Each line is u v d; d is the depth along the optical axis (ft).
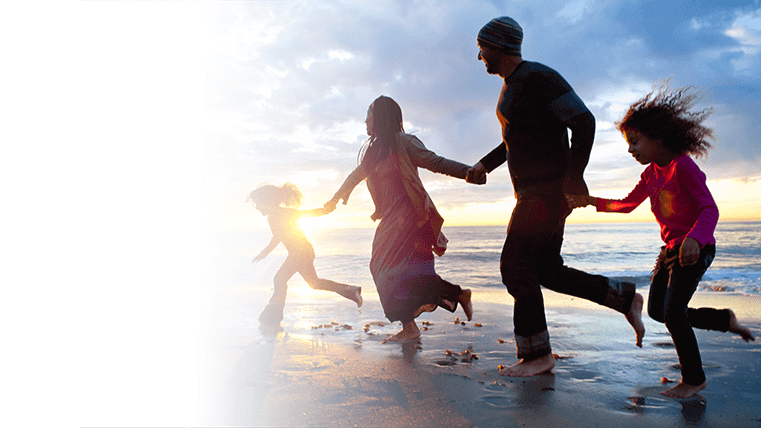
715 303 20.40
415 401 7.68
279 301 15.78
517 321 9.46
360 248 112.88
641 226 281.74
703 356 10.62
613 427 6.48
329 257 82.33
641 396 7.86
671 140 7.89
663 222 8.35
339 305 21.09
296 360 10.69
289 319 17.25
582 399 7.72
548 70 8.86
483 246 107.04
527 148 9.20
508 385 8.55
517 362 10.27
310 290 28.22
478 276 46.88
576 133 8.47
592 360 10.44
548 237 9.29
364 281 41.88
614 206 9.43
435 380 8.93
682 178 7.82
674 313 7.93
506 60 9.45
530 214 9.21
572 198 9.37
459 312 18.30
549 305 19.92
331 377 9.20
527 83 8.97
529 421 6.72
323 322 16.57
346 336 13.84
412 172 12.00
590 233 173.88
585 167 8.52
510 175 9.76
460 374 9.35
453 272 52.60
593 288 9.57
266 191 15.83
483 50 9.61
